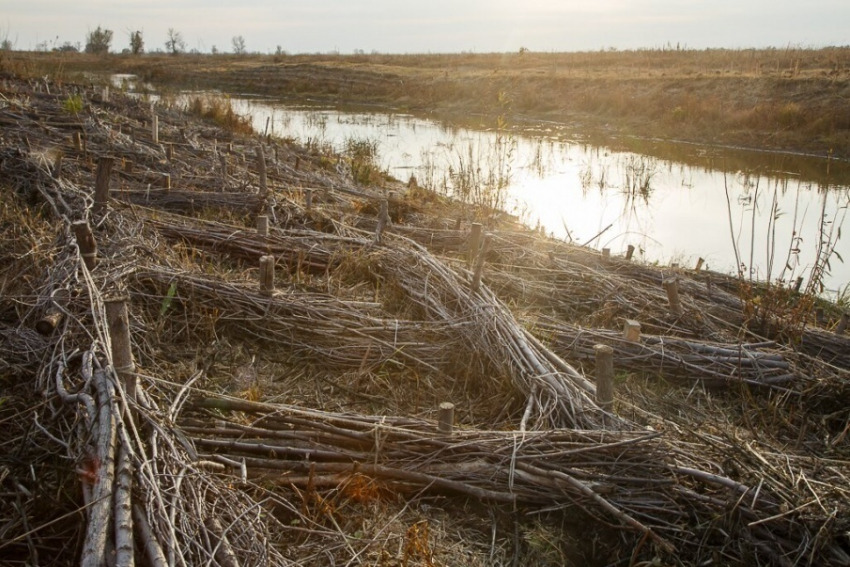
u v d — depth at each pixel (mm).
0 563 3900
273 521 4457
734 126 23672
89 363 5051
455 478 5012
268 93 43156
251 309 7297
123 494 3854
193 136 18391
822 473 5043
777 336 7684
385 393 6316
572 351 7152
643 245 12773
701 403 6656
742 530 4547
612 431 5191
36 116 17188
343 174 16438
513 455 4914
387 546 4426
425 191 14742
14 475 4465
